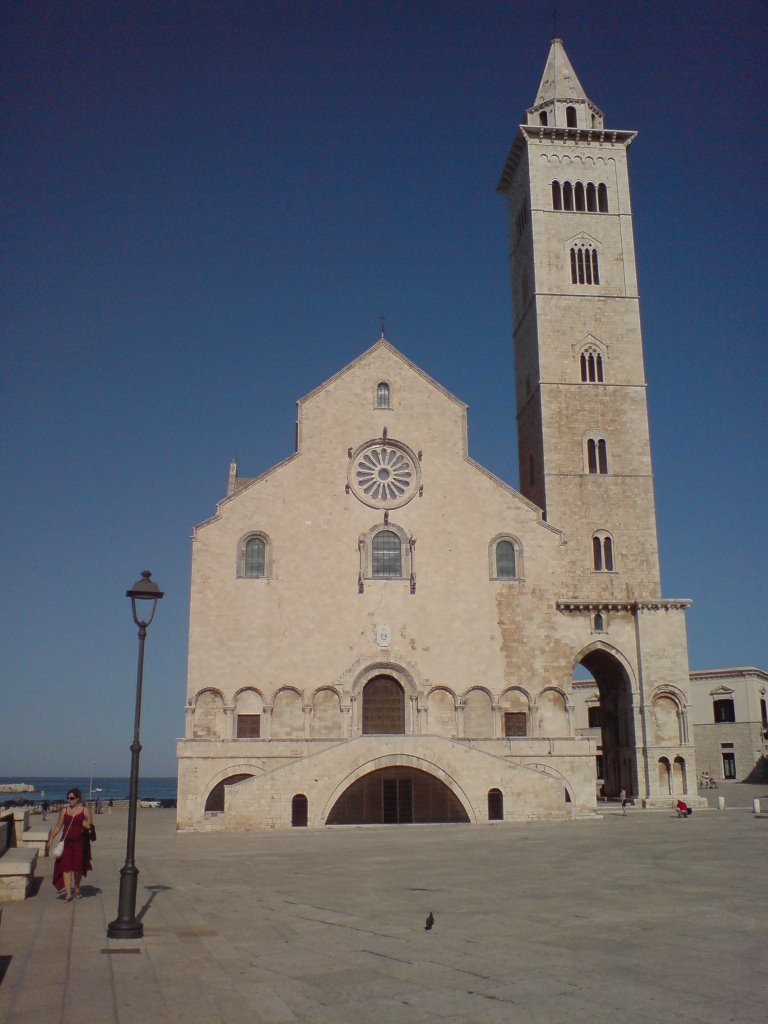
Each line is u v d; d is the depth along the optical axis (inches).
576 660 3051.2
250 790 2429.9
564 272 3486.7
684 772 2997.0
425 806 2527.1
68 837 1165.7
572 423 3336.6
